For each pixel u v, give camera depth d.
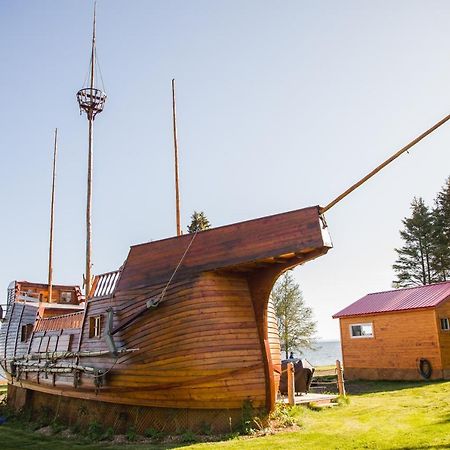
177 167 22.08
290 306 41.38
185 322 13.58
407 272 50.06
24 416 21.33
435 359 25.06
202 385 13.14
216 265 13.59
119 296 15.67
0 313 27.28
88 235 25.27
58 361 18.86
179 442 12.45
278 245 12.87
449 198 48.47
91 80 26.50
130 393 14.77
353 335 29.47
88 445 13.41
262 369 13.50
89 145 26.28
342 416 14.60
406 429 12.09
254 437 12.09
